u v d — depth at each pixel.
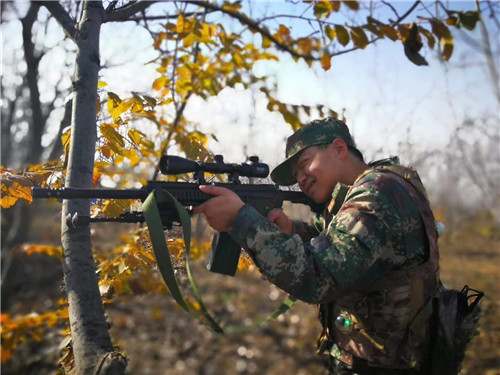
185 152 2.51
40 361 4.38
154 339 6.61
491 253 14.68
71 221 1.66
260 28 3.04
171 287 1.55
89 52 1.90
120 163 2.46
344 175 2.05
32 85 3.94
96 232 3.60
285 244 1.60
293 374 5.87
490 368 5.61
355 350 2.00
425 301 1.88
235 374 5.93
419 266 1.83
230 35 3.00
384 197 1.73
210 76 2.91
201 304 1.46
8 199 2.18
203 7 2.75
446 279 10.83
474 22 2.80
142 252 2.43
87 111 1.85
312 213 2.44
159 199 1.65
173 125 2.49
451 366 1.94
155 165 2.37
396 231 1.73
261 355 6.38
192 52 2.97
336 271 1.61
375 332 1.89
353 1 2.74
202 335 6.91
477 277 10.96
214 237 1.91
